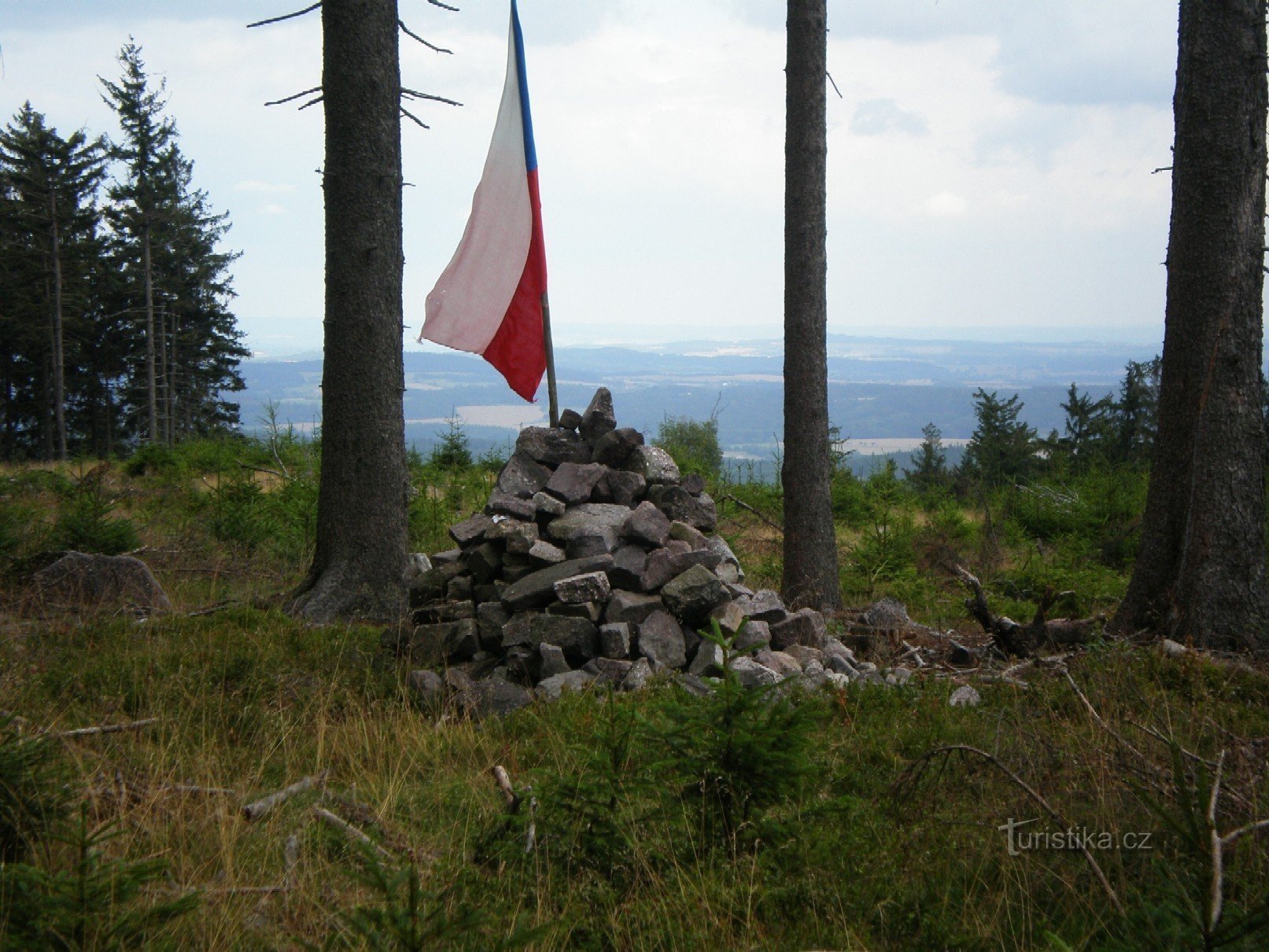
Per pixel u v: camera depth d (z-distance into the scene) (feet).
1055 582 37.19
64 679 21.06
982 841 13.87
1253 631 27.30
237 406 184.65
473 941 10.70
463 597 26.50
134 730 18.89
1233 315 28.30
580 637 23.71
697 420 74.18
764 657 23.50
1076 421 87.20
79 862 11.22
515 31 32.19
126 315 168.04
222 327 182.39
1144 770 15.06
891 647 28.09
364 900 12.61
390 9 31.32
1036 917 12.21
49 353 155.53
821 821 14.44
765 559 44.55
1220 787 14.21
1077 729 18.84
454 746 19.60
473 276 32.07
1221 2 28.66
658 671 23.15
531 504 27.35
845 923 11.96
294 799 16.25
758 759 13.50
